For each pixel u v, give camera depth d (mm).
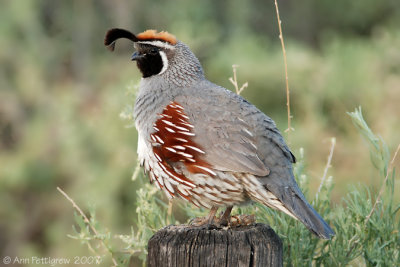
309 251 6629
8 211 15695
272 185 5977
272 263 5305
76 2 18875
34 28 18125
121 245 12617
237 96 6508
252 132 6160
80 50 18641
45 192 15641
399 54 17844
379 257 6379
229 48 17188
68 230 14734
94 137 14570
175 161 6285
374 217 6594
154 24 18422
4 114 16938
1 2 17906
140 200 7078
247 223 6004
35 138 15914
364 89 16312
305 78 16625
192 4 17766
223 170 6047
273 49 18922
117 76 17016
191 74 6809
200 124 6238
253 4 20625
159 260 5375
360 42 18453
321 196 6988
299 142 14180
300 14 21375
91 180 14266
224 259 5277
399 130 14727
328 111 16438
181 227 5832
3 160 15844
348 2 21469
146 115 6641
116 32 7016
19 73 17344
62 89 17016
